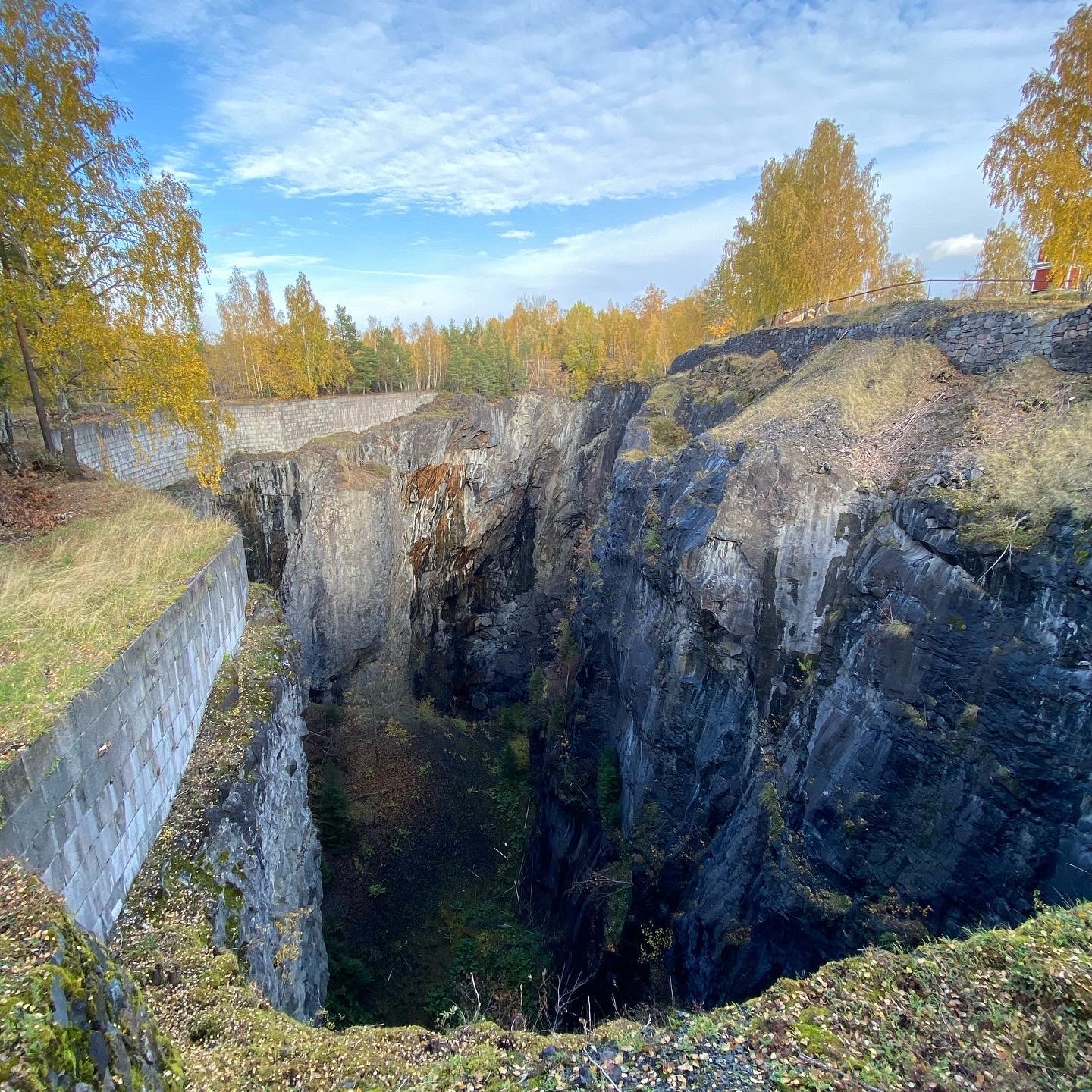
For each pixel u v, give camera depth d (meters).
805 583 18.22
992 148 20.67
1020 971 7.30
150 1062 6.20
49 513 18.09
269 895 14.81
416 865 30.47
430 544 48.12
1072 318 16.19
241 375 45.28
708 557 19.56
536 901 29.41
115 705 10.83
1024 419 15.56
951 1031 6.82
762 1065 6.70
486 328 68.38
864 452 18.61
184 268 19.62
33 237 17.48
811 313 33.59
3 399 20.45
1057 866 11.40
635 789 23.69
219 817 13.34
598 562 32.44
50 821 8.70
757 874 17.11
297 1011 15.41
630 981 21.66
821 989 7.86
